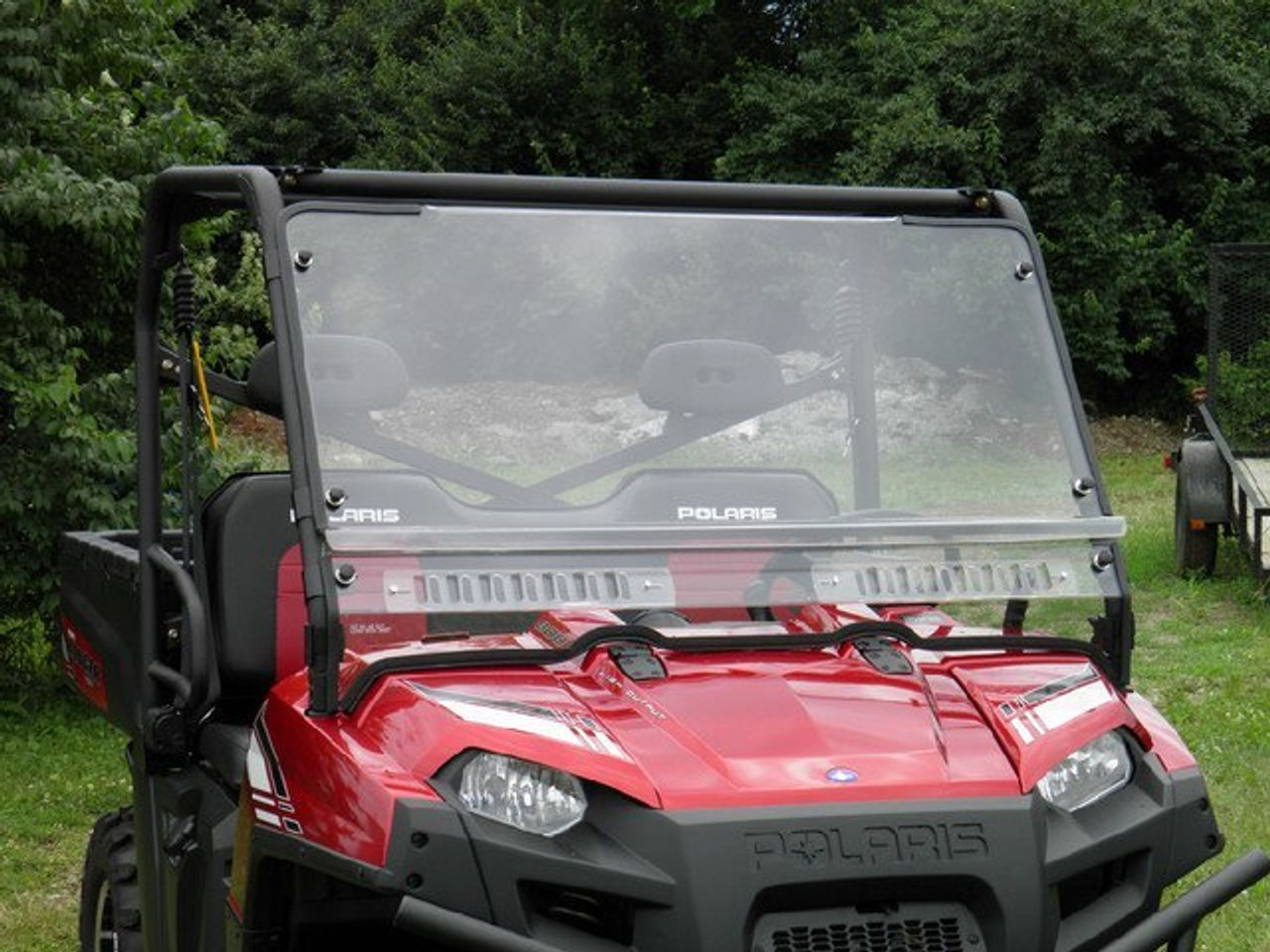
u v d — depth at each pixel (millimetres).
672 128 25641
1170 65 22031
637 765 3055
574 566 3387
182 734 3910
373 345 3590
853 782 3064
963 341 3895
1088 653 3590
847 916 3031
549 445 3693
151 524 4137
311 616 3211
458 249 3686
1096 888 3391
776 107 23750
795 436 3869
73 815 6980
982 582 3570
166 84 9680
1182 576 12344
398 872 2951
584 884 2967
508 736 3061
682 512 3785
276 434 7719
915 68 23219
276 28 27953
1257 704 8266
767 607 3541
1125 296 22781
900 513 3824
